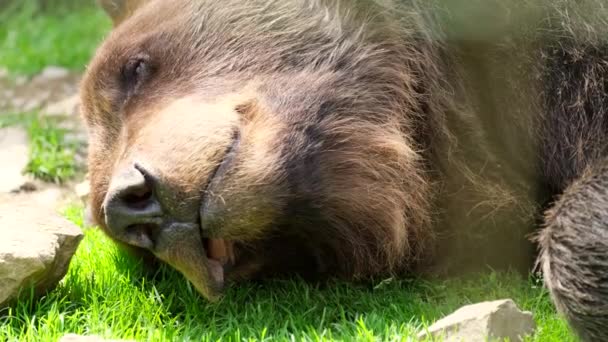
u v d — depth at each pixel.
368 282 9.39
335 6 9.33
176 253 8.23
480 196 9.44
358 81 9.09
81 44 20.28
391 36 9.39
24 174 13.97
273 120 8.58
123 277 9.57
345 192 8.77
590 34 9.07
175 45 9.30
